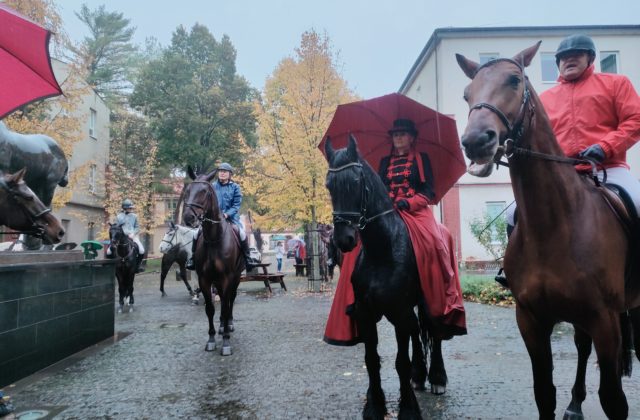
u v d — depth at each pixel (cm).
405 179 388
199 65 3425
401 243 343
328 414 380
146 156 2744
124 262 1041
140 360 580
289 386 460
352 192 304
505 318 845
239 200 769
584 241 255
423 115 384
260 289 1519
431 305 349
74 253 648
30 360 521
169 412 395
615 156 310
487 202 2067
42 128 1431
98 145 2730
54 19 1460
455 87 2062
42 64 390
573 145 328
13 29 367
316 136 1351
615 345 252
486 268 1981
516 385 448
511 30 2052
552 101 346
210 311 638
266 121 1422
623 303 264
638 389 432
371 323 347
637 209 284
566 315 263
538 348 276
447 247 382
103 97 3762
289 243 3856
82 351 634
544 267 263
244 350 628
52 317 570
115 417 386
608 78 321
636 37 2075
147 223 2573
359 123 410
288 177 1361
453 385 452
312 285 1416
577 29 2052
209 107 3119
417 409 335
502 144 236
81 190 2542
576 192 265
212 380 488
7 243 996
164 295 1353
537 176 260
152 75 3167
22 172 444
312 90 1381
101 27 3997
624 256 270
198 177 644
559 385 452
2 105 415
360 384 461
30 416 391
